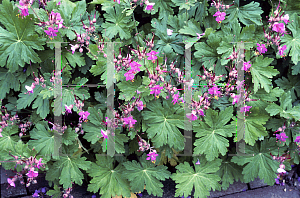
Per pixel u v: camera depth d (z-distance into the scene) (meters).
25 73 2.43
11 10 2.12
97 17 2.43
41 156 2.39
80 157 2.60
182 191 2.57
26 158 2.35
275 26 2.21
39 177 2.96
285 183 3.05
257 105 2.55
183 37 2.45
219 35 2.45
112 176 2.64
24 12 2.07
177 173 2.61
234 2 2.49
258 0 2.68
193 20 2.50
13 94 2.63
